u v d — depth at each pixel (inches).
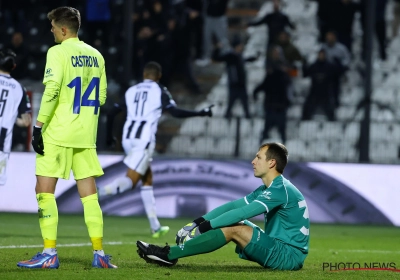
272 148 800.9
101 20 2326.5
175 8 2394.2
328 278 749.3
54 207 783.1
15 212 1852.9
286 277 739.4
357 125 2054.6
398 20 2583.7
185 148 2079.2
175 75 2351.1
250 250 773.3
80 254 978.1
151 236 1374.3
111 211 1861.5
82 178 803.4
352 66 2429.9
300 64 2400.3
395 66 2493.8
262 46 2556.6
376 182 1862.7
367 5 1956.2
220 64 2455.7
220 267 832.3
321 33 2404.0
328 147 2054.6
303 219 800.3
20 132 1932.8
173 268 800.9
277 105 2041.1
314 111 2113.7
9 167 1861.5
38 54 2345.0
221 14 2445.9
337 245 1298.0
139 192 1865.2
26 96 1238.9
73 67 785.6
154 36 2278.5
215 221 758.5
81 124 791.1
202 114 1379.2
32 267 763.4
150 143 1363.2
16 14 2501.2
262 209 767.7
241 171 1852.9
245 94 2166.6
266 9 2615.7
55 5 2498.8
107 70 2305.6
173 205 1863.9
